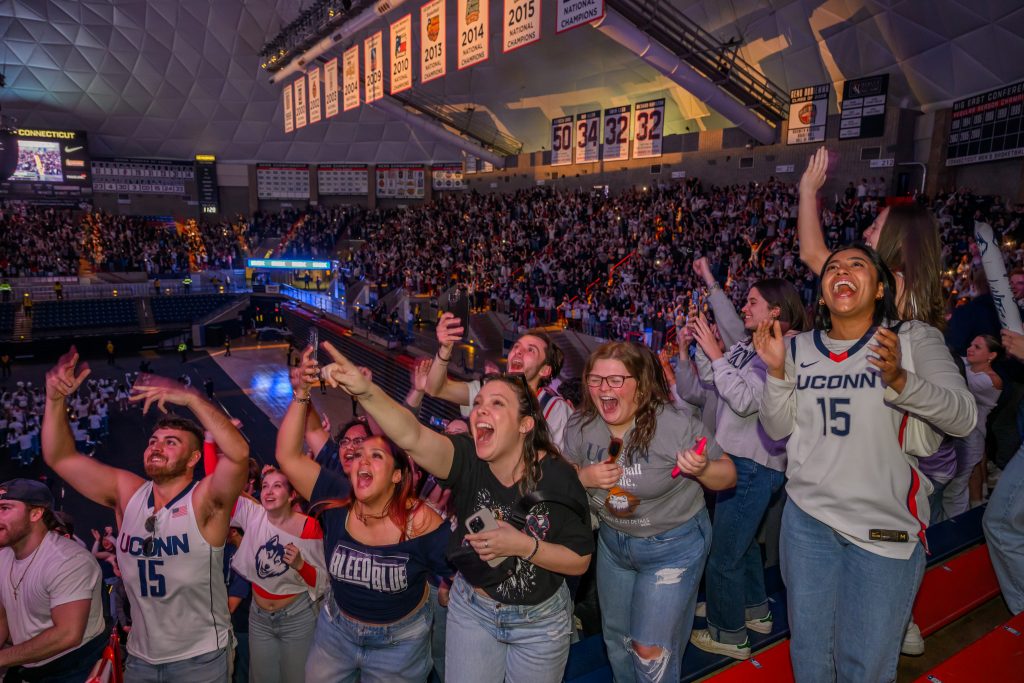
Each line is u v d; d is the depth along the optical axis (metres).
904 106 23.66
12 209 41.94
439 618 3.37
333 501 2.67
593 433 2.73
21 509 2.94
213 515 2.92
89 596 3.01
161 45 39.72
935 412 1.91
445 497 3.84
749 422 2.87
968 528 3.73
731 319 3.66
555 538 2.21
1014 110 18.75
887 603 2.10
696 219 27.00
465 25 13.82
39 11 36.56
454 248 37.50
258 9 37.97
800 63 24.66
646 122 28.89
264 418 24.38
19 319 35.59
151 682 2.99
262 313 41.56
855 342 2.15
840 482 2.14
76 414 21.92
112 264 41.72
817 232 2.89
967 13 18.42
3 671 3.03
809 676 2.34
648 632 2.52
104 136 44.84
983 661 2.38
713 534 2.96
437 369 3.46
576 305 24.00
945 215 19.98
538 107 38.06
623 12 19.33
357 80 23.80
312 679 2.78
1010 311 2.92
